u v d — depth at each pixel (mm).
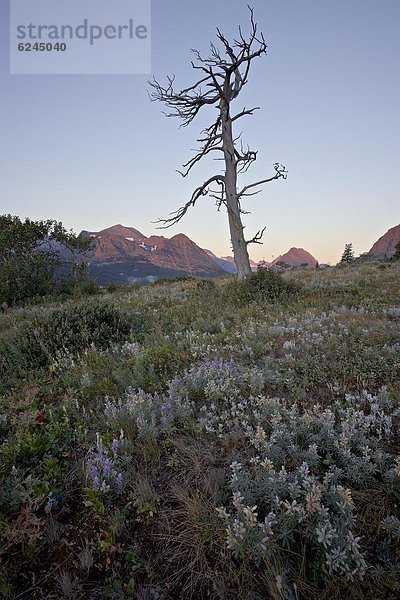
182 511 2723
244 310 10328
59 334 7406
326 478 2623
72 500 2994
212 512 2607
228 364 5266
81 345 7289
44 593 2205
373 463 3090
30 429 4109
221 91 20234
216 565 2279
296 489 2480
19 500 2818
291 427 3461
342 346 6086
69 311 8711
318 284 15469
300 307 10266
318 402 4277
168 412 3939
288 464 3090
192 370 5145
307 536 2229
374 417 3451
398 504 2604
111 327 8516
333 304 10688
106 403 4703
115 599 2117
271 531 2141
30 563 2406
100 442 3365
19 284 23125
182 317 10164
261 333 7430
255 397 4336
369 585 2021
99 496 2848
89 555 2361
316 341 6465
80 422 4145
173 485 2994
